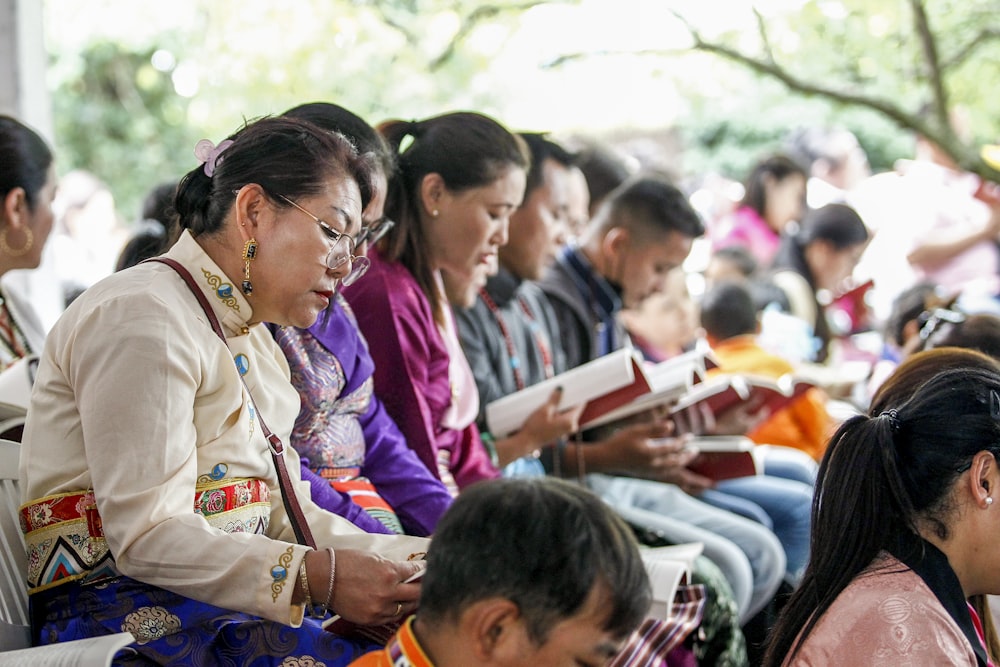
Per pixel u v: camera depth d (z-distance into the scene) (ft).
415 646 5.94
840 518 7.38
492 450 11.82
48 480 7.63
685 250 14.66
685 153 35.32
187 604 7.68
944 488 7.19
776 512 15.57
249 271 7.73
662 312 17.61
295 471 8.51
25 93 15.60
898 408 7.57
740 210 24.72
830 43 23.34
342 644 7.63
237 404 7.80
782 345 19.84
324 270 7.76
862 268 25.55
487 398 12.55
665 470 13.39
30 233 10.81
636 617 5.80
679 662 10.36
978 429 7.16
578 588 5.59
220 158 7.82
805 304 20.89
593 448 13.46
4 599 8.10
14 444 8.55
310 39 25.53
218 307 7.83
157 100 34.09
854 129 34.32
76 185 25.73
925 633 6.87
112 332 7.29
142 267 7.77
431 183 11.18
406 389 10.68
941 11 22.82
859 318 22.85
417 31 24.71
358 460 9.84
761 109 34.81
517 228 13.23
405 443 10.46
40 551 7.67
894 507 7.28
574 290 14.66
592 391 11.69
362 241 8.68
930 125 20.35
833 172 29.27
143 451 7.20
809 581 7.53
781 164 24.32
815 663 7.06
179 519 7.26
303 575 7.28
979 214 24.79
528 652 5.68
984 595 7.93
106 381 7.23
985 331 11.30
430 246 11.35
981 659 7.06
